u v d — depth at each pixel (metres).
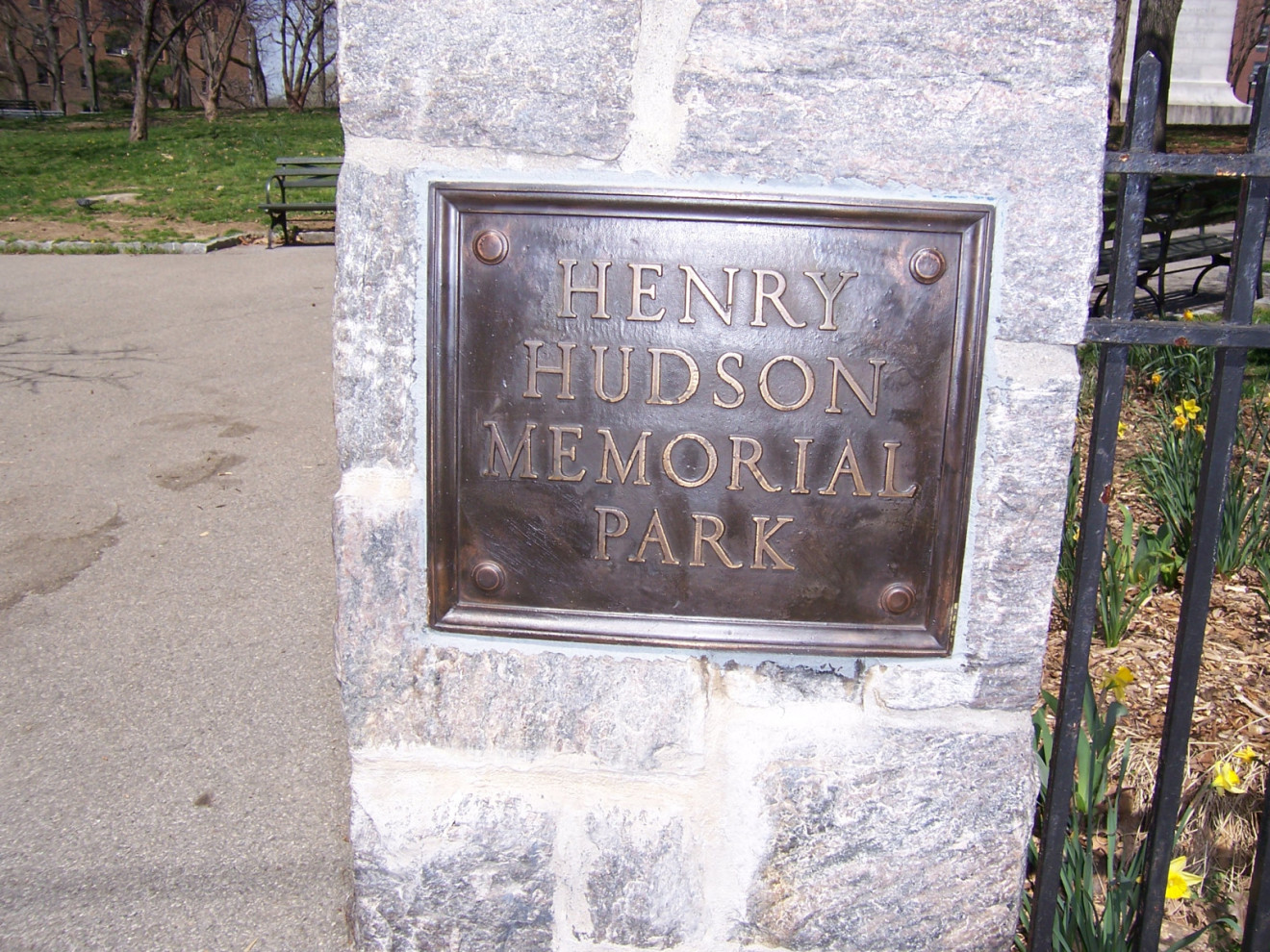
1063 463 1.70
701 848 1.94
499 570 1.80
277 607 3.83
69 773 2.86
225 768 2.88
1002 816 1.89
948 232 1.64
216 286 9.34
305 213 13.27
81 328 7.86
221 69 29.98
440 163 1.68
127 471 5.15
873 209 1.63
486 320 1.71
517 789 1.94
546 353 1.71
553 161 1.67
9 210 13.66
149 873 2.47
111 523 4.56
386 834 1.95
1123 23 15.59
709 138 1.64
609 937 1.99
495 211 1.67
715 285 1.67
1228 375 1.64
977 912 1.94
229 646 3.55
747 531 1.76
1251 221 1.59
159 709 3.17
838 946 1.97
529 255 1.68
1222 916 2.25
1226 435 1.66
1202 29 22.42
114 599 3.88
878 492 1.73
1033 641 1.78
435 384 1.73
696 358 1.70
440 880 1.97
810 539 1.75
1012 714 1.85
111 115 31.25
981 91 1.59
